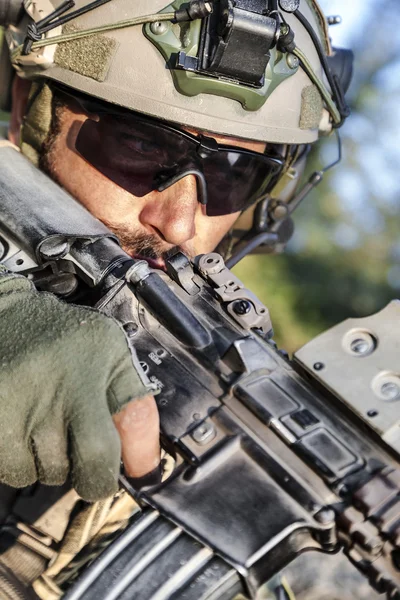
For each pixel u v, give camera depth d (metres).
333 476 1.01
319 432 1.06
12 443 1.00
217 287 1.22
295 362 1.14
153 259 1.61
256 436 1.07
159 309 1.19
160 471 1.06
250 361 1.12
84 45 1.47
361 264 4.48
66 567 1.23
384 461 1.03
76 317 1.04
